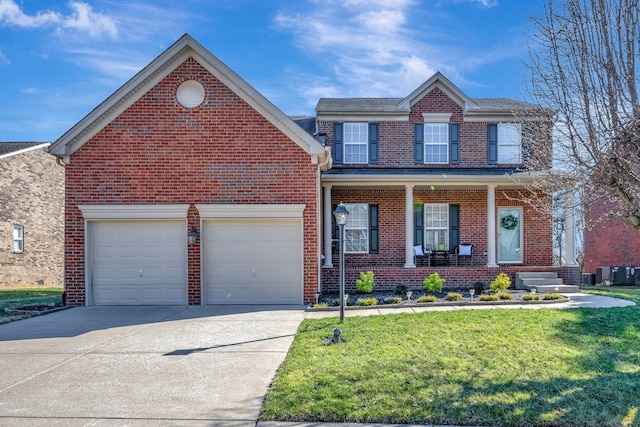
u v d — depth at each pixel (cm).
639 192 514
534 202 1473
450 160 1681
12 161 2050
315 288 1168
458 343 707
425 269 1462
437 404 471
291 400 481
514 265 1644
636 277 2059
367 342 721
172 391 524
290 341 754
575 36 534
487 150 1684
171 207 1162
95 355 678
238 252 1180
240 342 751
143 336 802
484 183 1508
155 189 1164
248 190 1168
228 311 1062
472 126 1695
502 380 543
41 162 2231
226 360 646
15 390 530
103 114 1156
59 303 1216
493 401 480
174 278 1173
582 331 786
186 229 1173
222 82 1171
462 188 1625
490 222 1510
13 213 2053
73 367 619
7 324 922
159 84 1170
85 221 1162
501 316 910
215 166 1169
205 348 713
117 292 1173
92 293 1170
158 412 464
